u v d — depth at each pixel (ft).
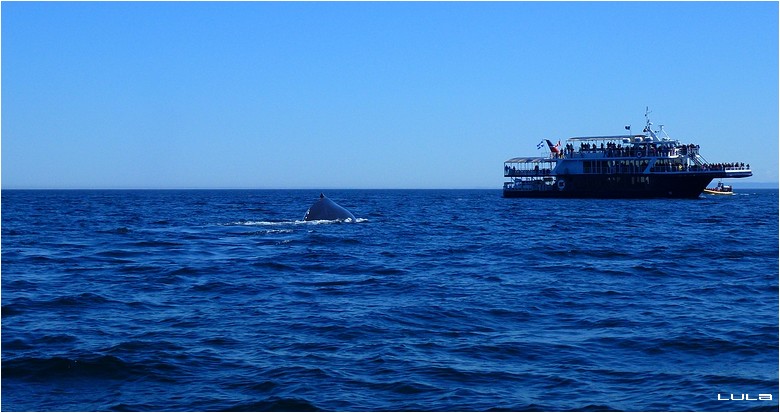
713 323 70.90
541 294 87.56
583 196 462.60
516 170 492.13
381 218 256.93
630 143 455.22
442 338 65.10
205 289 91.25
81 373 54.75
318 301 82.84
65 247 145.79
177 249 140.46
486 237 172.35
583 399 49.42
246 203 490.08
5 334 66.59
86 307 79.36
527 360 58.29
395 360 57.77
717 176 419.74
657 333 66.64
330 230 187.21
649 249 142.00
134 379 53.57
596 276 103.76
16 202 515.09
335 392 50.47
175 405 48.52
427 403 48.70
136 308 78.84
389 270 109.70
